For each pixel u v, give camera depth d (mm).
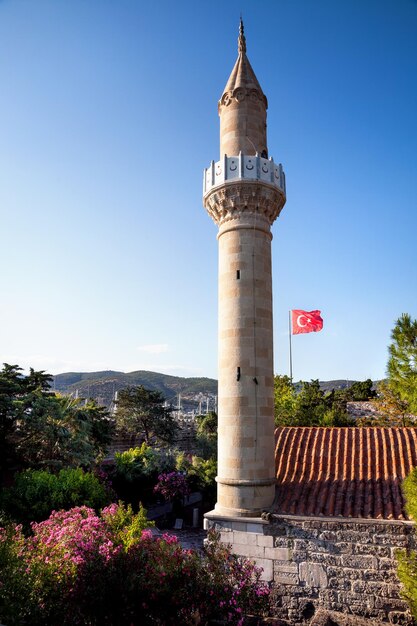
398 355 24203
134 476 38281
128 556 13562
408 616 14820
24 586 12148
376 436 20344
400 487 16891
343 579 15688
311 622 14523
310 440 20828
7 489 27281
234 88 21594
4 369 34594
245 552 16828
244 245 19922
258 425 18156
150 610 12406
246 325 19078
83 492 27984
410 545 15195
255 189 19938
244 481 17406
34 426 30484
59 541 14945
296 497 17562
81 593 12328
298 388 52625
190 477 39469
